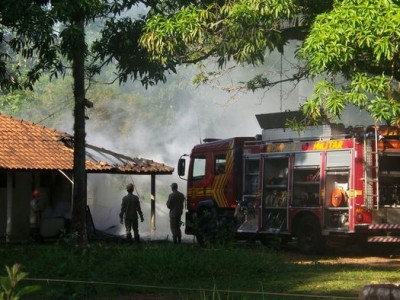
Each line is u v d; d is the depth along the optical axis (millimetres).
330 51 18094
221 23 21797
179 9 22984
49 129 32094
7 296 4652
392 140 22000
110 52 23562
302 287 14094
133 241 27734
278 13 19734
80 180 21781
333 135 22469
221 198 26234
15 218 30656
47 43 18844
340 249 24609
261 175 24688
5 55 19828
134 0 23391
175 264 15195
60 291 11453
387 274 16344
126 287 13641
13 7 18328
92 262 16094
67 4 19000
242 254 16219
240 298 12148
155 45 21328
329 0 20094
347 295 12938
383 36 17781
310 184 23062
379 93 19141
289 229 23500
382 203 21938
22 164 28844
